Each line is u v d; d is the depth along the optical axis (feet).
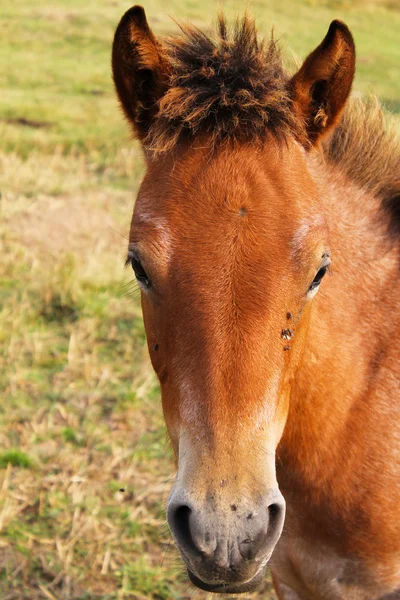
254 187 7.02
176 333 6.86
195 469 6.53
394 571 8.96
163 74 7.77
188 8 52.31
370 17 63.21
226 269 6.77
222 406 6.61
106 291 20.68
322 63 7.70
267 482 6.56
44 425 15.78
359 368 8.79
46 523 13.37
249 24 8.01
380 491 8.65
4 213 24.62
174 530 6.54
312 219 7.20
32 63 44.06
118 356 18.33
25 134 32.40
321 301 8.64
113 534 13.17
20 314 19.42
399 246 9.35
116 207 26.17
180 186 7.14
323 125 7.98
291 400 8.54
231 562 6.29
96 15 54.39
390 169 9.32
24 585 12.26
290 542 9.21
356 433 8.66
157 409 16.46
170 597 12.13
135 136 8.27
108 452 15.14
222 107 7.29
